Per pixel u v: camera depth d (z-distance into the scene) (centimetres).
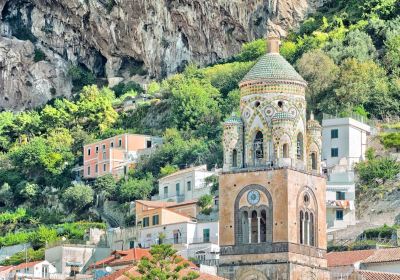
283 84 15638
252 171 15512
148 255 19812
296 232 15375
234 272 15412
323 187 15838
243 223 15488
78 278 19825
